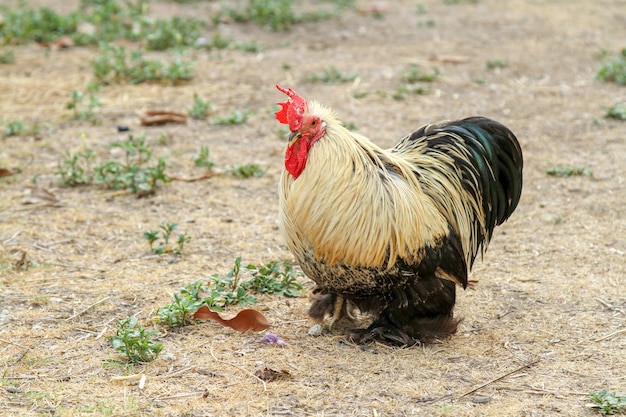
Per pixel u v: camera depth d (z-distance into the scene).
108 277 8.40
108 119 13.60
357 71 16.53
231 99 14.70
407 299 6.95
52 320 7.42
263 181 11.29
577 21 21.22
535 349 7.01
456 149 7.26
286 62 17.17
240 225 9.84
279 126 13.45
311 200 6.49
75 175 10.89
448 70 16.77
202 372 6.53
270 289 8.06
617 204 10.51
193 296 7.54
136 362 6.66
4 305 7.70
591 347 7.04
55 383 6.32
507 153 7.47
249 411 5.97
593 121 13.77
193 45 18.12
